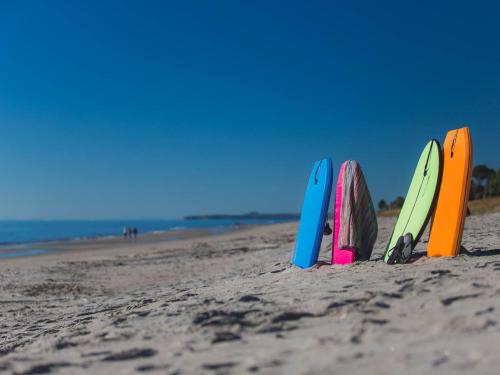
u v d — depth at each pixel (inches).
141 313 163.8
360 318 118.8
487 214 810.2
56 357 120.0
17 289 352.8
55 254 800.9
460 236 188.7
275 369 88.3
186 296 195.9
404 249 188.2
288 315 128.5
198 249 709.3
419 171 213.8
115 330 139.6
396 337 100.1
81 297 309.6
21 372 107.0
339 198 220.7
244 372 88.4
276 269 273.9
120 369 102.0
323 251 337.4
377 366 83.8
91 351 122.1
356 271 184.4
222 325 126.9
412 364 82.7
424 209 196.7
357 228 214.2
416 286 140.1
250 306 143.0
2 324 231.8
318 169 244.1
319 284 166.9
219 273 363.6
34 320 234.4
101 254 733.3
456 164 194.1
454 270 157.2
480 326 99.7
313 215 233.9
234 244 764.6
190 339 119.6
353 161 221.3
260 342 109.5
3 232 2630.4
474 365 78.8
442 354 85.7
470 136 193.0
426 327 104.9
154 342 122.4
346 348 96.5
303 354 95.8
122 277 414.3
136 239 1342.3
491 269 152.7
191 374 91.5
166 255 632.4
